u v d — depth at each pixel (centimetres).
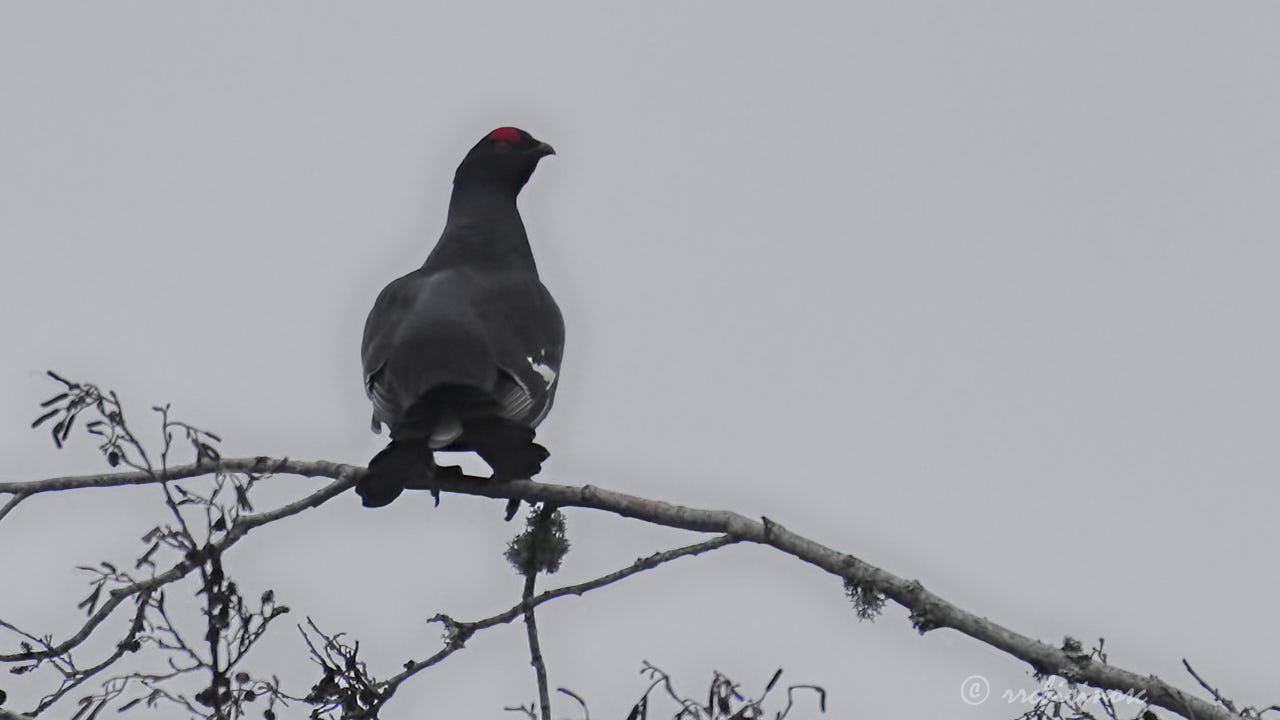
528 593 1098
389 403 1262
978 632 1005
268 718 1005
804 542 1041
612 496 1092
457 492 1177
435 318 1280
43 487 1058
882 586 1020
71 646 999
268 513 1048
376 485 1104
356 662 1021
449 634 1043
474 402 1188
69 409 977
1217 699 952
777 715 909
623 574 1048
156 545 969
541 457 1138
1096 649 987
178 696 969
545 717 1034
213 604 972
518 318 1355
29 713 985
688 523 1067
